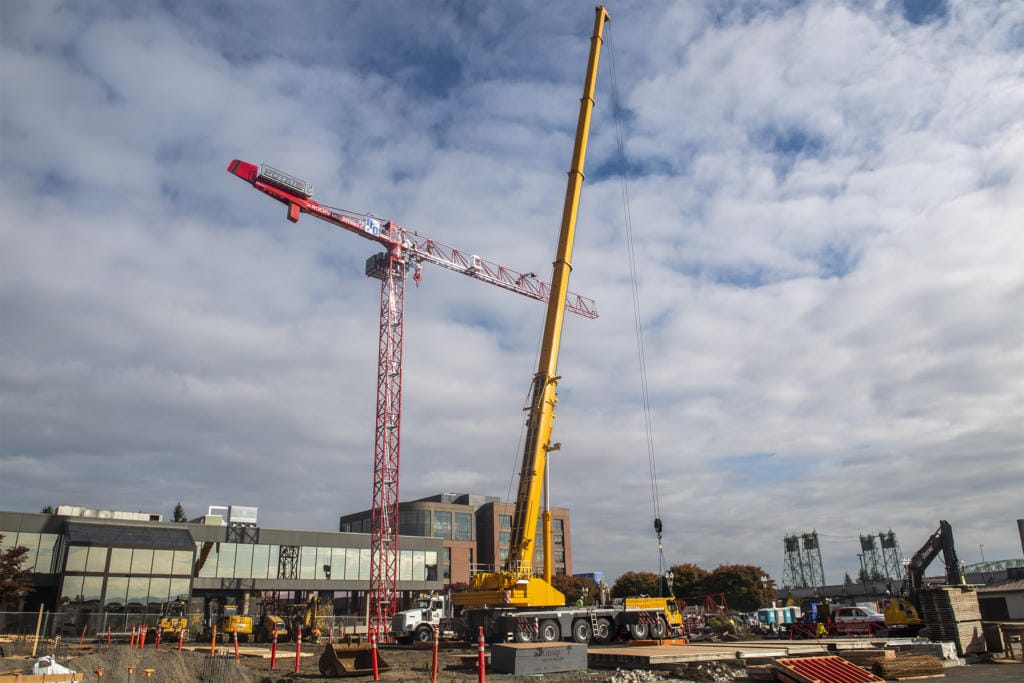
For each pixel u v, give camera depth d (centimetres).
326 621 7144
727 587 11794
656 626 4272
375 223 9288
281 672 2905
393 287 9450
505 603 3978
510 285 11088
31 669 2683
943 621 3097
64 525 6606
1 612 5038
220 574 7750
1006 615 6169
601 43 5391
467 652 3897
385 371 9038
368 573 8725
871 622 5044
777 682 2161
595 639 4097
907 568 5203
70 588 6172
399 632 5328
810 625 5306
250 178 8038
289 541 8281
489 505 14475
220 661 3150
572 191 4841
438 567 9462
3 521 6456
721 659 2591
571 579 12150
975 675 2380
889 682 2247
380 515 8431
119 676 2884
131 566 6506
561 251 4672
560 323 4491
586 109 5125
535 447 4156
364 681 2378
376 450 8650
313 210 8512
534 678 2375
